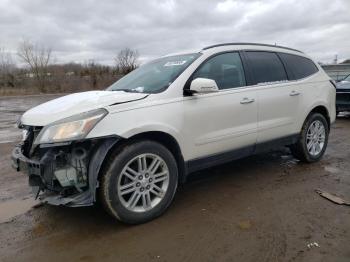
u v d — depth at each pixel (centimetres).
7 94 3309
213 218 358
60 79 3847
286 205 386
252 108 443
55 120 321
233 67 442
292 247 298
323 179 471
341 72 2159
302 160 545
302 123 522
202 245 306
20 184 477
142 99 353
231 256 288
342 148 651
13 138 849
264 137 466
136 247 306
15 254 301
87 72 4028
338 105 1009
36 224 356
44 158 316
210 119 397
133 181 342
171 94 371
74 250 304
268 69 485
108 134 317
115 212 331
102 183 326
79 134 307
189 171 391
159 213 360
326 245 300
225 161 429
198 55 416
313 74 552
